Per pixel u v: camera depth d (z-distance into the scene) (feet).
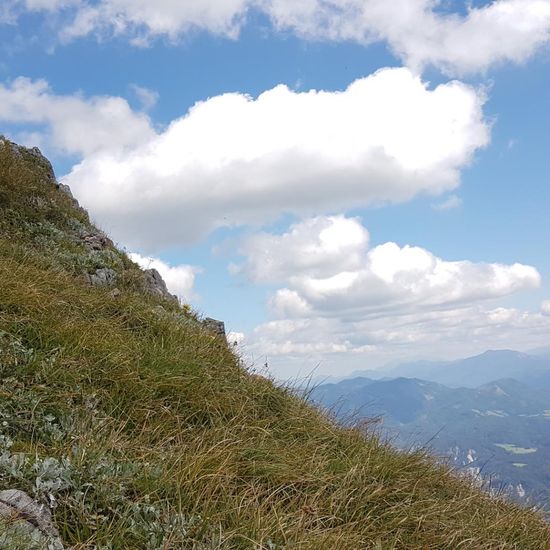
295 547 12.12
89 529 11.10
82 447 13.52
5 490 10.94
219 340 24.89
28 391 16.38
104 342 19.95
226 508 13.16
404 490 17.79
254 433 18.95
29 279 22.18
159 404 18.35
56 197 37.68
